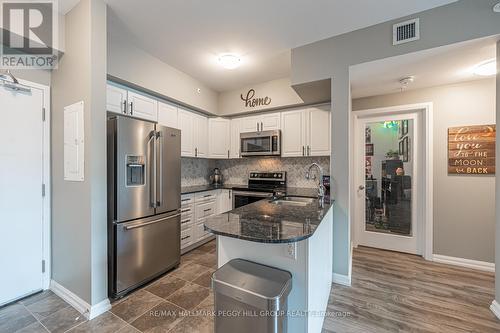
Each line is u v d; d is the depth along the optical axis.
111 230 2.01
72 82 1.92
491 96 2.59
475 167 2.66
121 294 2.04
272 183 3.95
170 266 2.57
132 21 2.09
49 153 2.17
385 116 3.27
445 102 2.81
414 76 2.53
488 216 2.61
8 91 1.93
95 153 1.80
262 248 1.38
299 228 1.28
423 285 2.27
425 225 2.94
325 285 1.85
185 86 3.28
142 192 2.23
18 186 1.99
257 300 1.08
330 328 1.67
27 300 1.99
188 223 3.19
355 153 3.44
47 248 2.16
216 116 4.06
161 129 2.45
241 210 1.83
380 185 3.31
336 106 2.32
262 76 3.39
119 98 2.54
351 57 2.24
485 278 2.41
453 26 1.83
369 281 2.36
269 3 1.85
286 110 3.60
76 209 1.90
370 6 1.88
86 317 1.77
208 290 2.19
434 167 2.88
